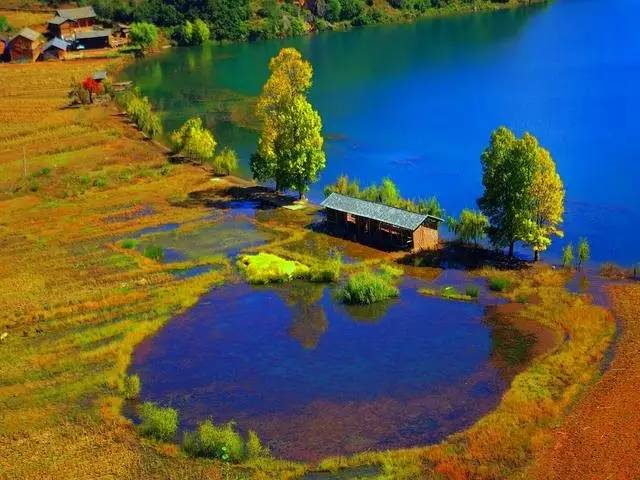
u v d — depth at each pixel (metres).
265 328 56.72
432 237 70.00
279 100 82.69
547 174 63.25
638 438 40.12
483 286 61.25
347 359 51.62
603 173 84.00
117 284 65.00
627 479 37.19
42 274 67.81
